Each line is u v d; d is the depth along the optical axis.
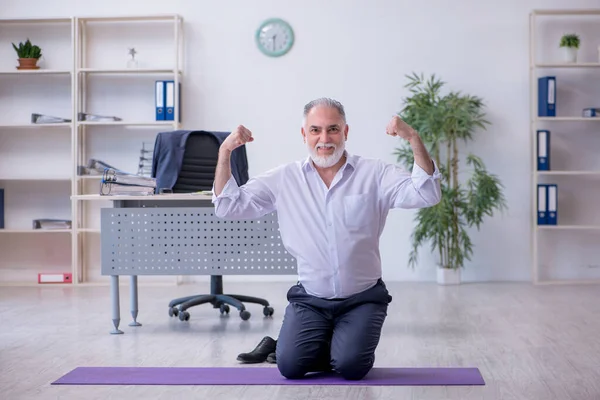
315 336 3.31
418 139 3.15
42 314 5.13
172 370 3.52
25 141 6.89
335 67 6.70
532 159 6.56
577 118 6.38
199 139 5.02
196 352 3.92
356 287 3.32
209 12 6.75
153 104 6.81
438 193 3.21
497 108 6.66
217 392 3.15
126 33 6.82
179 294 6.06
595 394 3.11
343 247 3.29
